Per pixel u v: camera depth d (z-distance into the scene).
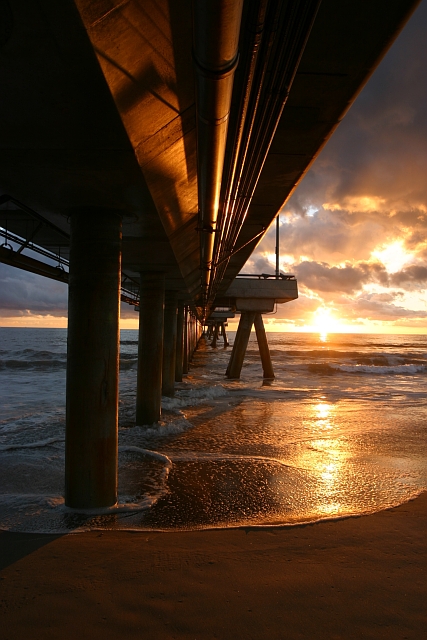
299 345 92.69
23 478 8.08
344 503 6.75
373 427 12.91
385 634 3.60
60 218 6.55
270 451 10.14
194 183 6.49
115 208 6.07
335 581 4.40
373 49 3.74
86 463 6.30
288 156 5.88
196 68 2.87
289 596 4.12
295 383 25.64
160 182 5.48
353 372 35.09
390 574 4.54
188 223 8.49
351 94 4.39
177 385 23.31
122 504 6.58
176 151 5.12
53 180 4.98
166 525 5.85
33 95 3.39
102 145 4.12
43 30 2.77
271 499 6.96
